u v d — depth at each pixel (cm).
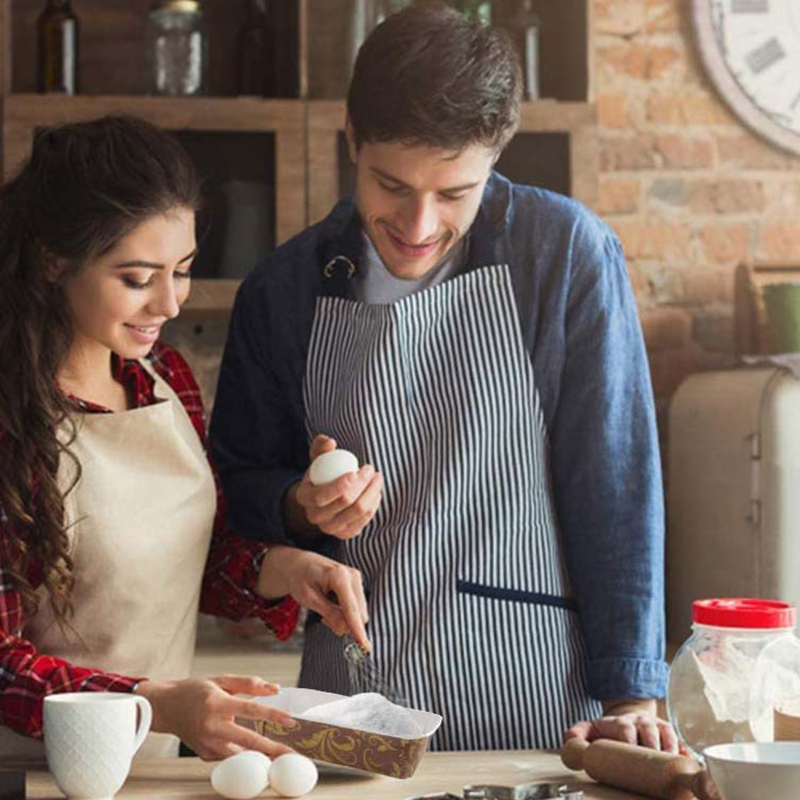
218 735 189
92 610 217
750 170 462
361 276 239
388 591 228
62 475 213
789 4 457
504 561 228
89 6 439
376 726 195
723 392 407
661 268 460
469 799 172
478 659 226
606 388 227
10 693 195
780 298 423
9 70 406
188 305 402
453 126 198
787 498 386
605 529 225
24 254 217
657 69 460
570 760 194
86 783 179
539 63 428
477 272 231
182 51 413
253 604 233
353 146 214
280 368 243
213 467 246
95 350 226
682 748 203
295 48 416
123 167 210
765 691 185
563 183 416
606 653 222
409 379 231
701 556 414
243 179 408
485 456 230
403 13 206
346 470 212
